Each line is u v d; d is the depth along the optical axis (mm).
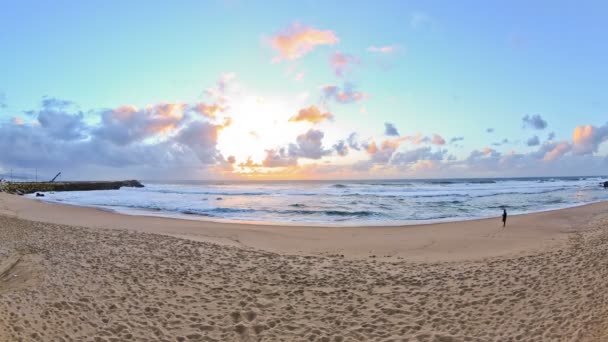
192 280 8867
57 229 15953
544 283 7973
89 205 32781
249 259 11078
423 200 37500
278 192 56312
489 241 14656
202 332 6102
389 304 7301
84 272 9227
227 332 6094
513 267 9641
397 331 6035
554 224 19031
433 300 7441
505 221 19516
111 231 15750
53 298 7320
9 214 21750
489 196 42312
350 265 10539
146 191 65000
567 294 7105
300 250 13211
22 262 9930
